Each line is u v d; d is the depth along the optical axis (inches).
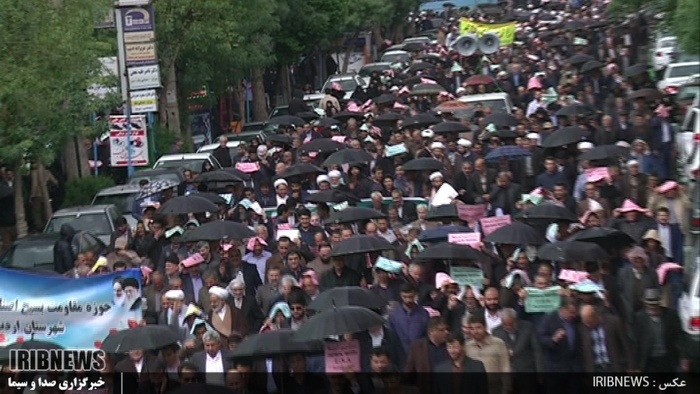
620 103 2081.7
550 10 5516.7
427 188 1553.9
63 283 1091.9
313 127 2135.8
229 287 1082.7
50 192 2252.7
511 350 904.9
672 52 2691.9
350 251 1127.6
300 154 1849.2
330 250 1171.3
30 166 1962.4
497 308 957.2
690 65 2481.5
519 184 1616.6
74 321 1094.4
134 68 2133.4
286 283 1065.5
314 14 3553.2
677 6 1812.3
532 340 906.7
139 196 1774.1
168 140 2576.3
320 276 1141.1
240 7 2785.4
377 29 5064.0
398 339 938.1
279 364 869.8
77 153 2330.2
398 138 1856.5
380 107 2461.9
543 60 3223.4
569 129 1684.3
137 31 2130.9
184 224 1457.9
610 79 2647.6
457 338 851.4
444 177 1542.8
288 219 1441.9
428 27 5728.3
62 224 1665.8
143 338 901.8
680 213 1370.6
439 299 1016.9
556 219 1251.2
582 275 972.6
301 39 3602.4
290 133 2284.7
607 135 1882.4
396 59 3954.2
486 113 2150.6
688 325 991.0
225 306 1049.5
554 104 2261.3
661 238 1248.2
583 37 3567.9
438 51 4001.0
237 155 2100.1
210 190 1737.2
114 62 2146.9
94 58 1923.0
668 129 1859.0
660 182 1470.2
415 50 4153.5
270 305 1072.2
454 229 1213.1
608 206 1443.2
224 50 2664.9
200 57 2719.0
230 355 878.4
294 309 982.4
